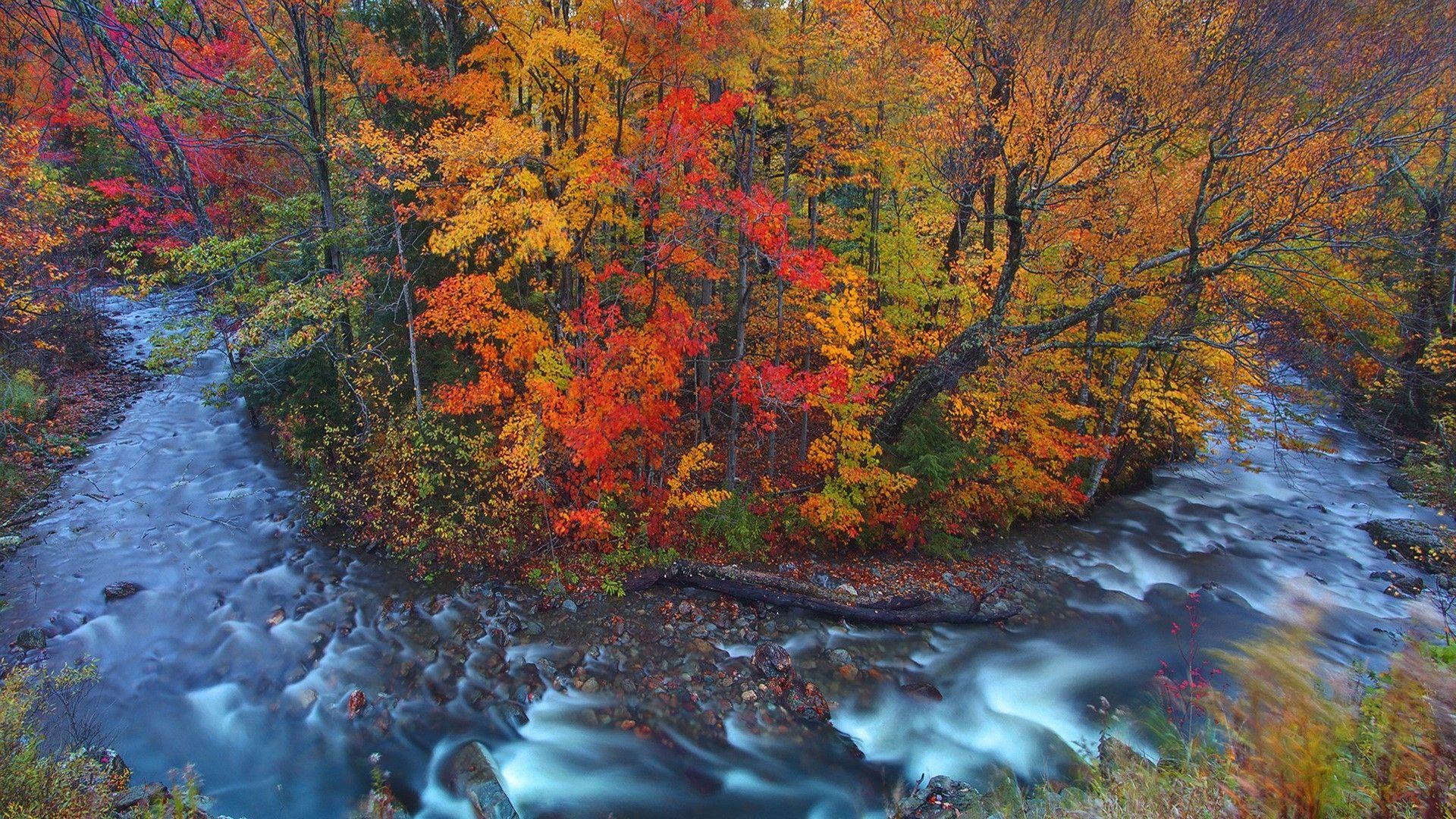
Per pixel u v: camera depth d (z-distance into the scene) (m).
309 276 14.55
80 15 13.74
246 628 10.79
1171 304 12.78
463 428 13.50
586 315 11.91
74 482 14.88
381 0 17.62
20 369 17.42
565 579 12.23
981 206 14.40
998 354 13.21
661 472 14.12
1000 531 15.06
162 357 13.24
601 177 10.69
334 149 12.88
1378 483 18.25
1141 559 14.34
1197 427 13.60
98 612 10.88
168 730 8.78
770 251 10.92
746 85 11.31
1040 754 8.97
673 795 8.27
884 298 15.31
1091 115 11.09
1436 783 3.04
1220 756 4.79
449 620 11.20
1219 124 10.82
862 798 8.30
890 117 13.83
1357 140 10.47
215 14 14.79
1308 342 12.50
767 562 13.12
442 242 10.97
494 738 9.00
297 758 8.53
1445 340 14.50
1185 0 11.08
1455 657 4.66
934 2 11.84
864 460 13.65
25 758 5.24
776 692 9.95
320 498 14.28
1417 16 10.33
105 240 22.80
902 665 10.74
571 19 11.74
